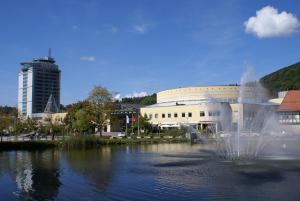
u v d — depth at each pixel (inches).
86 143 2871.6
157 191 894.4
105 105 4116.6
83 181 1059.3
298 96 4822.8
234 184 962.1
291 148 2188.7
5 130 4766.2
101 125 4151.1
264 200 782.5
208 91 6397.6
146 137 4156.0
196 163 1443.2
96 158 1775.3
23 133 4790.8
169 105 6274.6
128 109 6378.0
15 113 5113.2
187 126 5472.4
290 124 4648.1
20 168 1390.3
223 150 2121.1
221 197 815.1
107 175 1164.5
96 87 4133.9
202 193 858.8
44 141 2851.9
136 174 1173.1
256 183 972.6
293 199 788.6
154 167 1346.0
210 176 1101.1
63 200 828.0
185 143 3376.0
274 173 1146.0
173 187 937.5
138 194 866.1
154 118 6151.6
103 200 818.8
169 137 4114.2
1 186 1001.5
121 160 1648.6
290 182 982.4
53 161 1649.9
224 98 6299.2
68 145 2785.4
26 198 853.8
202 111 5698.8
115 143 3235.7
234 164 1384.1
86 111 4079.7
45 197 861.2
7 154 2116.1
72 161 1636.3
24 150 2498.8
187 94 6555.1
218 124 4660.4
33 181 1077.1
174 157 1745.8
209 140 3759.8
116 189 930.7
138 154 2006.6
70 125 4495.6
